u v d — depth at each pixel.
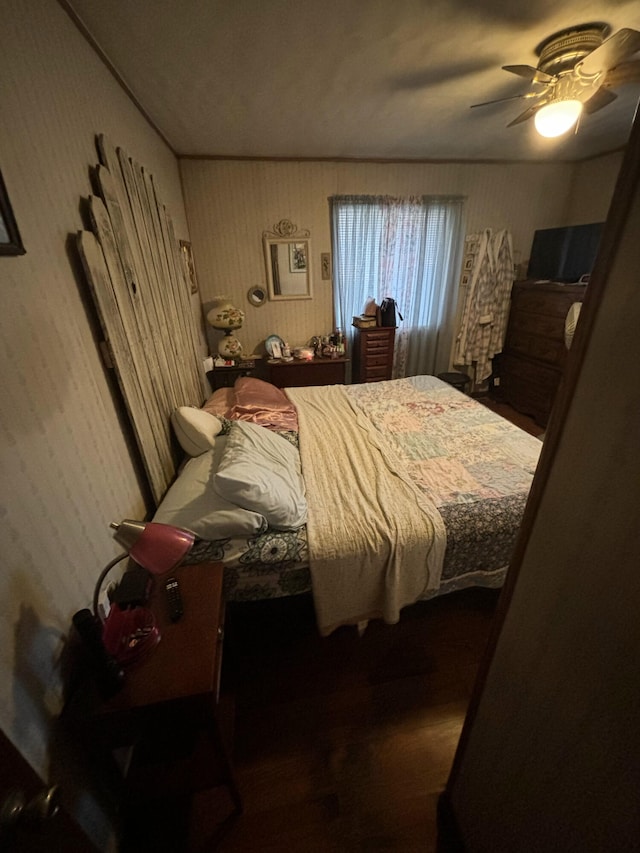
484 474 1.73
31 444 0.80
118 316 1.29
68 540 0.90
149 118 2.19
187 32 1.44
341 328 3.79
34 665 0.73
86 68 1.34
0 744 0.49
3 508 0.69
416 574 1.41
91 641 0.79
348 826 1.04
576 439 0.51
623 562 0.46
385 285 3.70
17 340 0.79
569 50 1.54
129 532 0.86
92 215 1.18
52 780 0.74
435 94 2.05
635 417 0.42
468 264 3.86
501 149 3.16
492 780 0.82
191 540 0.90
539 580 0.62
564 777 0.60
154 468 1.48
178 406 2.01
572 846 0.61
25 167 0.90
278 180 3.23
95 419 1.12
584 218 3.70
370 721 1.27
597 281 0.45
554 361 3.41
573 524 0.53
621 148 3.25
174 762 0.99
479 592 1.72
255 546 1.33
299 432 2.17
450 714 1.29
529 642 0.66
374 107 2.21
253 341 3.74
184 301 2.51
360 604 1.42
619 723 0.49
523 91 2.04
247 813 1.07
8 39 0.88
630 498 0.44
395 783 1.13
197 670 0.88
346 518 1.44
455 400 2.62
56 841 0.55
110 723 0.82
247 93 1.97
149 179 1.98
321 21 1.42
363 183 3.38
